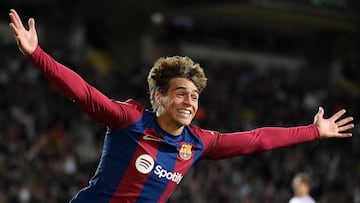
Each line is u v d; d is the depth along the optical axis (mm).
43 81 41969
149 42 61531
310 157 47469
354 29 58656
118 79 47812
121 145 10211
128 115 10133
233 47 67375
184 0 51750
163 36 62500
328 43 63281
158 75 10344
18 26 9422
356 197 46156
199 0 50500
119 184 10227
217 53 66750
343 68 64250
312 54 64125
